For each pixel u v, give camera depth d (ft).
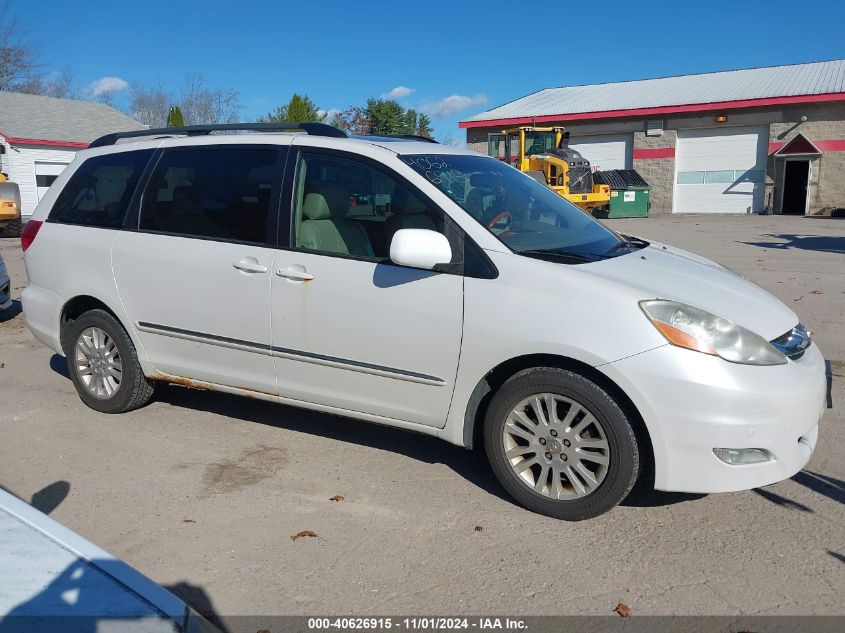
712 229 68.74
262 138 15.37
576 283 12.14
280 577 11.07
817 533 12.11
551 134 83.10
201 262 15.30
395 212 13.76
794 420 11.62
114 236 16.63
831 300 29.58
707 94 98.89
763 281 34.35
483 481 14.16
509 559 11.48
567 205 16.29
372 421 14.30
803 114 88.84
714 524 12.45
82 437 16.48
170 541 12.07
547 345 12.09
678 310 11.77
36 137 96.73
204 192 15.67
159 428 16.94
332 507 13.17
